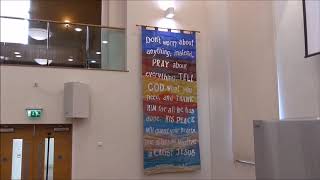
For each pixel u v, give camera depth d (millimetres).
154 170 7680
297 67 5461
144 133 7703
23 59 7164
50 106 7207
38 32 7344
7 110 6957
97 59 7691
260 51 6387
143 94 7816
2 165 7012
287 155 2545
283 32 5828
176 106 8055
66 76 7383
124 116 7688
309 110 5164
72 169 7230
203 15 8695
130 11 8109
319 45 4949
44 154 7238
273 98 5988
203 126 8297
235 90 7039
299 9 5457
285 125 2582
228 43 7387
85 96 7219
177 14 8469
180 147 7961
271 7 6164
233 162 7078
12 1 8930
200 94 8383
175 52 8242
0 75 7000
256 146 2654
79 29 7660
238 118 6910
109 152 7488
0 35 7090
